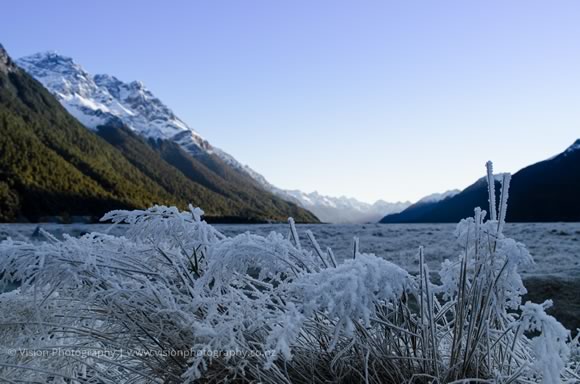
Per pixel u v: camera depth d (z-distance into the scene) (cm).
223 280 189
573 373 190
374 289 151
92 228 1614
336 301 148
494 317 203
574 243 1139
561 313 511
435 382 181
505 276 186
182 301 206
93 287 185
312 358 189
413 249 1174
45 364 204
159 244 219
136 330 194
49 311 204
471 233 196
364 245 1350
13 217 5516
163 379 188
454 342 184
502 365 183
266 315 182
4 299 203
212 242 199
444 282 211
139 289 183
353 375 191
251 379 184
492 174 200
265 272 184
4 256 181
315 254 217
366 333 180
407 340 194
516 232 1523
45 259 187
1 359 195
